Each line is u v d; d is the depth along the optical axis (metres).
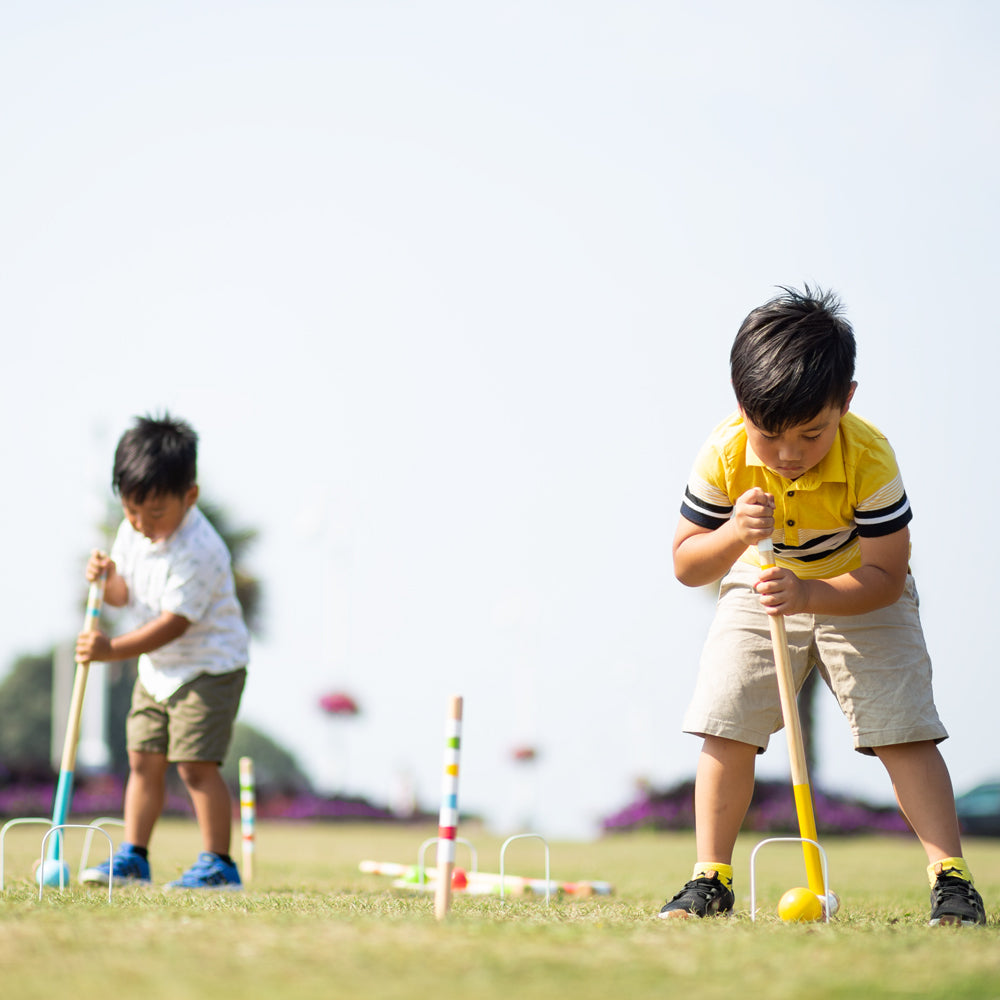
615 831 18.86
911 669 3.62
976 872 7.42
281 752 38.06
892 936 2.64
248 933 2.40
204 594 4.79
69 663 22.12
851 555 3.78
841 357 3.33
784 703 3.40
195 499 4.96
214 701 4.76
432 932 2.44
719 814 3.69
